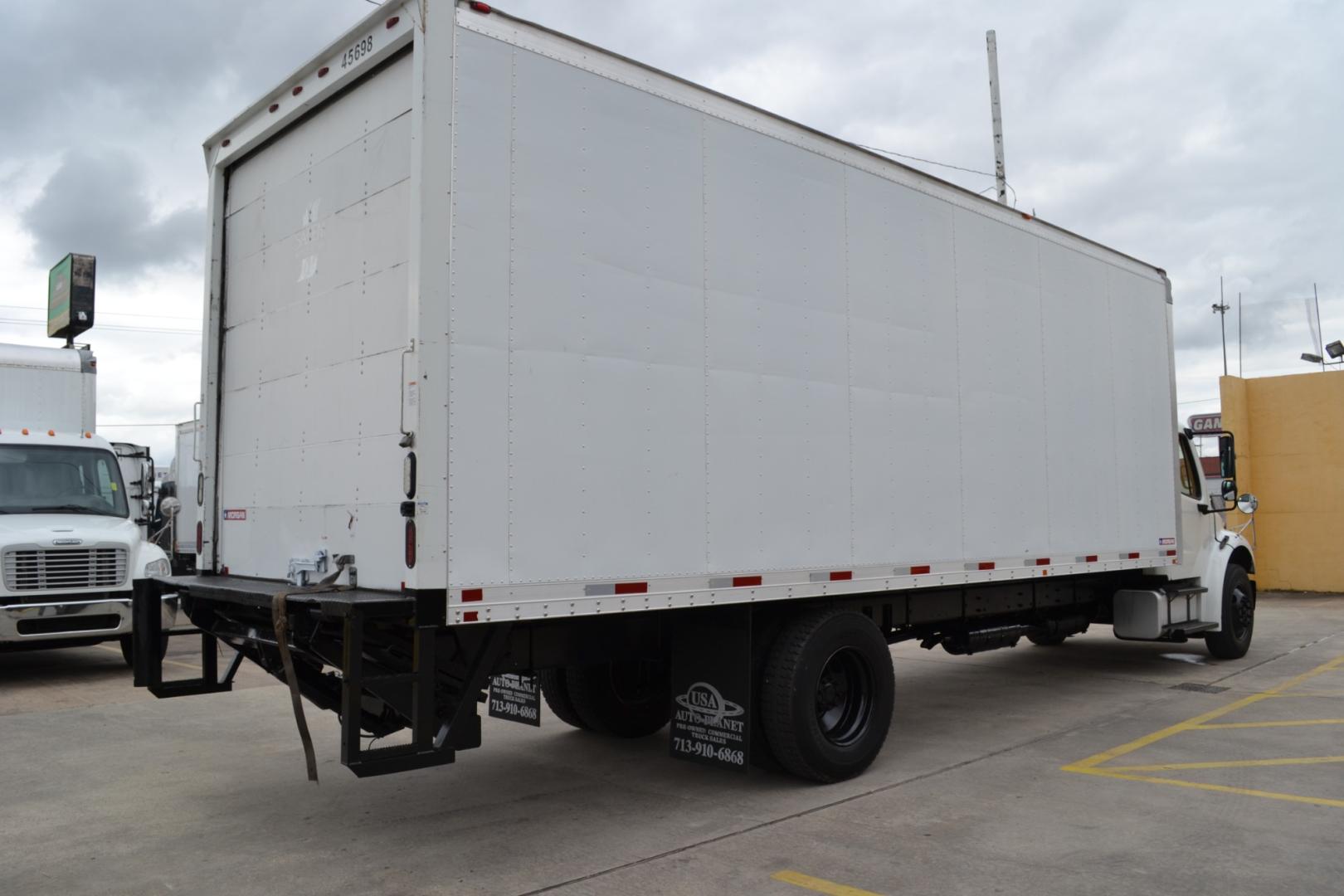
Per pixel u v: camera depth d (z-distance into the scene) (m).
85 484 10.98
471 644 4.25
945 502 6.42
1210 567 9.97
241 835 4.84
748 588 5.08
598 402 4.48
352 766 3.74
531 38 4.37
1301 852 4.45
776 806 5.21
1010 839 4.64
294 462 5.02
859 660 5.91
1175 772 5.89
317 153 5.00
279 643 4.15
